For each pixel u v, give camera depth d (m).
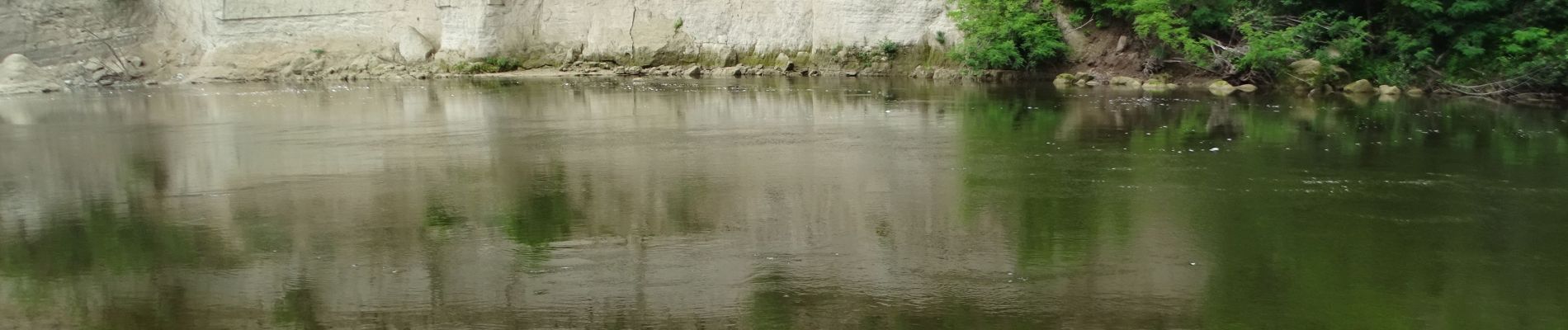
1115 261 8.59
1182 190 11.80
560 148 15.62
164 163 14.63
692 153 14.87
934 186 12.05
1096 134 16.80
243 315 7.39
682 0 36.88
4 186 12.92
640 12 37.31
